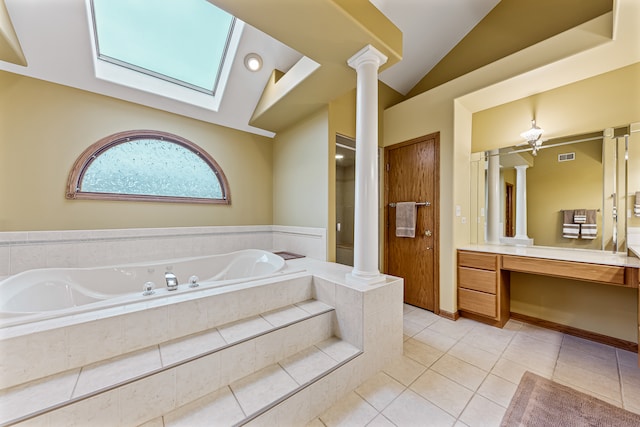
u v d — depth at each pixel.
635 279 1.67
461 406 1.42
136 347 1.31
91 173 2.28
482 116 2.86
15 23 1.78
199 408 1.19
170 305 1.41
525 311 2.56
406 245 3.11
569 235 2.34
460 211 2.74
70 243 2.15
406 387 1.59
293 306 1.90
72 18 1.91
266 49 2.54
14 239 1.94
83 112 2.23
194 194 2.87
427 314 2.77
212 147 2.98
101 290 2.03
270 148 3.50
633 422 1.29
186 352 1.29
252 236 3.29
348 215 3.54
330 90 2.36
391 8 2.40
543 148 2.47
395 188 3.24
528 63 2.14
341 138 2.88
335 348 1.69
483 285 2.46
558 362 1.84
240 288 1.70
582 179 2.27
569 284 2.31
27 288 1.64
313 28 1.59
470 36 2.83
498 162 2.75
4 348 1.03
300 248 2.99
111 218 2.35
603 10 2.05
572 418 1.32
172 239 2.66
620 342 2.05
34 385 1.05
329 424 1.31
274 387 1.32
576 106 2.28
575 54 1.92
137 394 1.10
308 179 2.91
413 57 3.03
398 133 3.18
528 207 2.56
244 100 2.93
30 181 2.02
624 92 2.07
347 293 1.76
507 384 1.60
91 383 1.06
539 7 2.37
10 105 1.95
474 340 2.17
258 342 1.46
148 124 2.56
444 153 2.72
